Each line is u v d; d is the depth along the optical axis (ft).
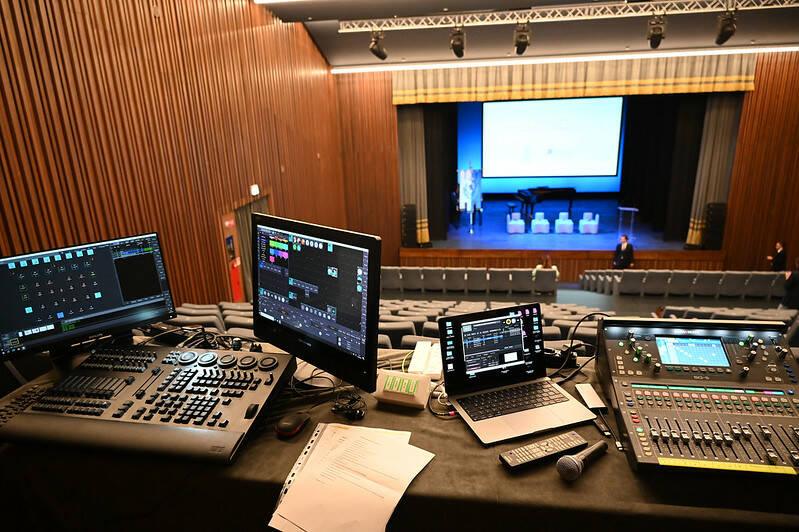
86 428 4.52
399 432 4.76
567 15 23.25
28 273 5.34
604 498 3.91
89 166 13.01
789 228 34.65
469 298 27.20
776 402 4.50
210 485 4.28
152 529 4.55
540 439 4.67
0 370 6.12
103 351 5.65
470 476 4.18
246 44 21.68
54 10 11.93
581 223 40.68
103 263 5.78
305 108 29.45
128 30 14.37
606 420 4.88
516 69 34.17
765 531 3.65
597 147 42.50
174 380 5.11
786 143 33.30
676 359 5.00
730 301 25.02
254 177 22.75
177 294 16.85
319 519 3.84
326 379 5.70
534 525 3.93
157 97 15.62
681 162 37.27
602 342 5.37
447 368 5.31
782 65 32.07
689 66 32.71
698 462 3.99
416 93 35.01
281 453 4.50
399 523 4.10
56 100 12.09
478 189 43.98
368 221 38.34
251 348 6.11
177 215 16.75
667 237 38.81
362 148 36.76
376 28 24.13
